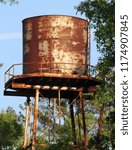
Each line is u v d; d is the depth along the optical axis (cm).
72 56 4522
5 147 6650
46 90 4631
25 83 4541
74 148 4628
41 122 5678
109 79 4422
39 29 4538
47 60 4475
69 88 4581
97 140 5291
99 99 4372
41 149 4547
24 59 4588
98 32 4031
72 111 4894
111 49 4109
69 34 4541
